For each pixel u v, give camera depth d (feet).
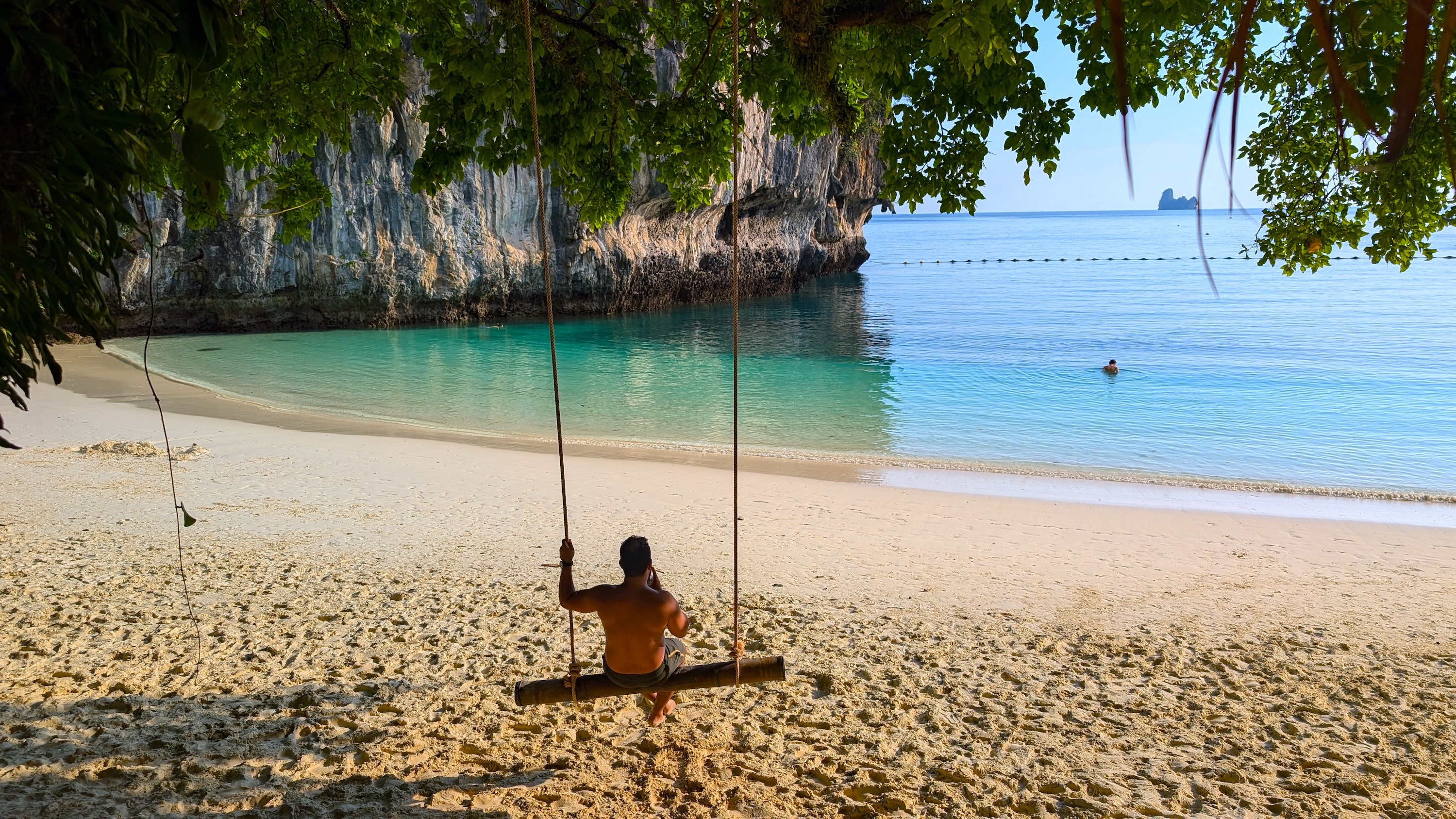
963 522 45.16
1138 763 20.66
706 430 73.56
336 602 31.14
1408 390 89.40
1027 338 138.10
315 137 35.86
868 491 52.08
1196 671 26.30
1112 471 58.70
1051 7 22.21
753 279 207.00
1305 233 26.23
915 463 60.44
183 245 133.28
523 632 28.43
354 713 22.38
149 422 70.90
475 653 26.63
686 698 23.91
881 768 20.16
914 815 18.26
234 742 20.48
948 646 28.09
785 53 32.58
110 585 32.27
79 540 38.34
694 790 19.03
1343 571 37.35
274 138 37.83
